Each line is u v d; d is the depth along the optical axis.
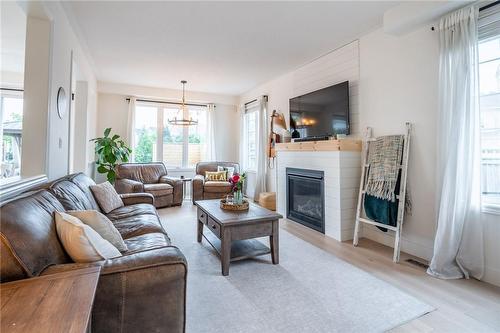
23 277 1.07
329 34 3.39
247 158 6.74
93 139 5.18
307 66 4.46
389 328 1.66
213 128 6.84
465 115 2.30
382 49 3.18
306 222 3.95
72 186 2.33
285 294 2.05
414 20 2.60
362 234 3.47
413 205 2.86
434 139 2.66
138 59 4.33
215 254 2.86
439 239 2.40
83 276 1.05
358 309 1.86
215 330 1.63
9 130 5.23
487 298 2.01
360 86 3.48
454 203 2.33
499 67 2.25
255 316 1.78
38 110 2.42
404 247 2.95
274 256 2.62
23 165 2.38
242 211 2.81
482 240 2.28
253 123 6.48
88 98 4.50
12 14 2.83
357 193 3.44
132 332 1.25
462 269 2.35
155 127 6.51
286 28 3.23
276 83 5.38
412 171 2.87
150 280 1.27
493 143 2.29
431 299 1.99
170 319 1.31
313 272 2.44
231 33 3.38
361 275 2.38
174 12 2.89
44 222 1.38
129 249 1.84
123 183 4.94
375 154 3.16
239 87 6.14
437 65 2.63
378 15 2.93
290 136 4.62
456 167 2.32
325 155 3.56
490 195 2.30
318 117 3.95
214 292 2.08
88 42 3.69
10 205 1.25
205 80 5.55
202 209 3.02
